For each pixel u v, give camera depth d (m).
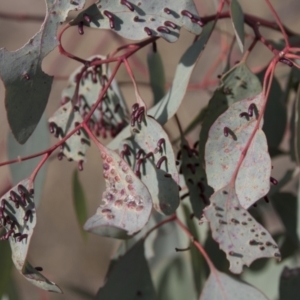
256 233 0.82
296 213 1.01
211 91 1.15
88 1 1.26
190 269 1.11
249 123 0.83
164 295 1.11
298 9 1.49
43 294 1.28
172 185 0.83
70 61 1.42
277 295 1.04
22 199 0.82
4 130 1.63
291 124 0.98
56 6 0.83
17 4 1.73
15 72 0.82
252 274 1.05
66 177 1.77
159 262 1.12
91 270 1.78
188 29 0.84
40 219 1.80
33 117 0.83
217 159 0.84
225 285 0.92
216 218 0.82
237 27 0.86
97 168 1.71
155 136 0.83
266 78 0.84
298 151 0.94
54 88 1.51
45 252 1.79
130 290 0.96
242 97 0.88
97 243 1.80
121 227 0.80
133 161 0.84
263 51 1.32
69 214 1.80
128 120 0.95
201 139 0.88
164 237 1.11
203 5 1.20
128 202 0.80
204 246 1.02
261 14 1.48
